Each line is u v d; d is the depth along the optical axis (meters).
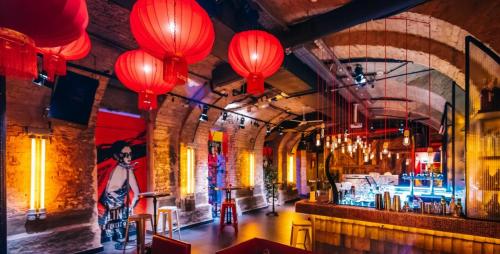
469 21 3.39
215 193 9.59
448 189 6.41
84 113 5.43
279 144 13.28
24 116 4.80
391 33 4.75
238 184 10.59
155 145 7.23
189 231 7.53
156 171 7.20
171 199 7.55
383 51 5.17
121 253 5.63
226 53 4.71
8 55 1.47
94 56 5.28
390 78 6.98
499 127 3.49
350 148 10.38
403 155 13.20
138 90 2.79
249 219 9.25
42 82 4.57
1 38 1.43
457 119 6.18
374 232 4.24
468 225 3.42
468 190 3.54
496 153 3.48
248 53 2.67
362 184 6.68
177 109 7.59
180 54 2.04
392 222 3.95
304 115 11.67
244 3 3.90
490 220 3.38
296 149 14.86
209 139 9.46
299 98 7.87
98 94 5.67
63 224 5.24
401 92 7.90
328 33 4.09
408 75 6.82
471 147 3.57
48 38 1.53
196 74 6.80
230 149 10.37
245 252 3.11
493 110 3.54
